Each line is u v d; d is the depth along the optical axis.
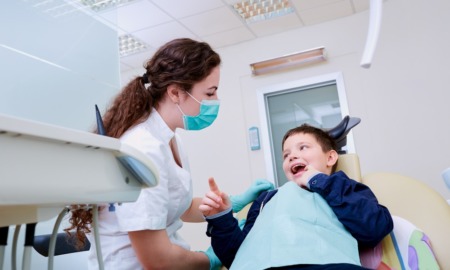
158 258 0.86
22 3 1.68
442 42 2.97
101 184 0.45
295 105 3.50
